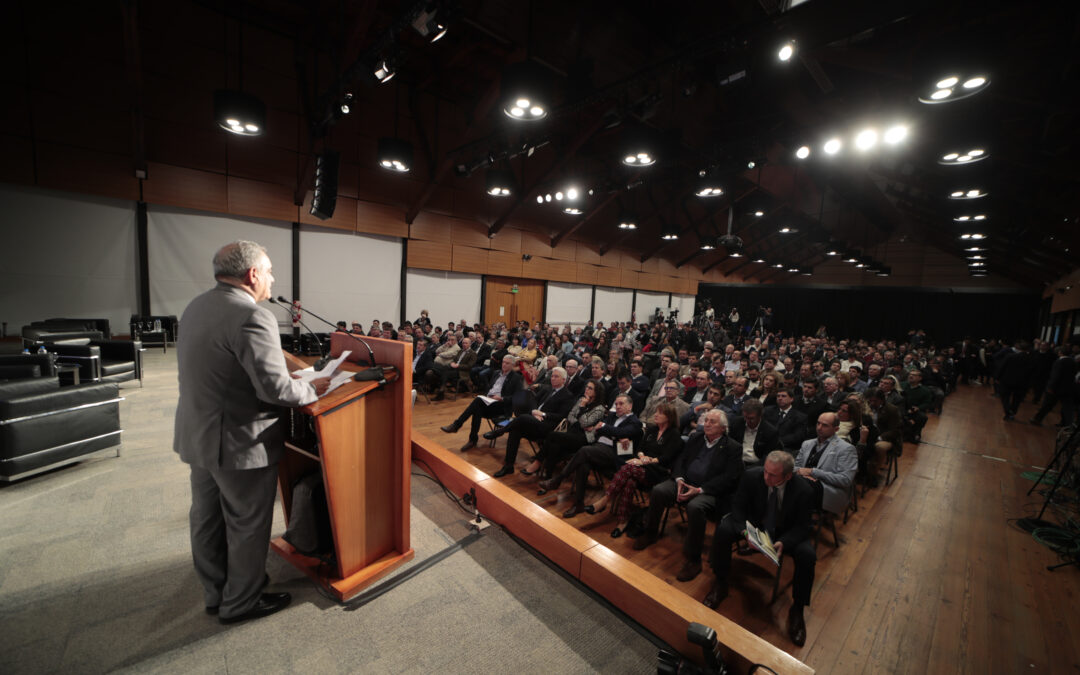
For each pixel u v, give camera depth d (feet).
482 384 22.76
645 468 10.15
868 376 21.66
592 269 47.29
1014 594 8.15
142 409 13.42
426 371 21.86
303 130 27.94
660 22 20.04
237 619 4.73
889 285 59.52
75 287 21.94
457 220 36.06
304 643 4.55
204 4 23.97
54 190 21.18
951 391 30.42
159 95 23.21
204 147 24.73
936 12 12.74
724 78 18.29
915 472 14.56
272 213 27.27
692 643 4.58
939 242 54.19
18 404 7.75
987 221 30.81
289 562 5.86
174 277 24.58
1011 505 12.01
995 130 13.64
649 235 51.55
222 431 4.14
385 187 31.81
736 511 8.05
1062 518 11.22
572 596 5.75
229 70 25.03
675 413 10.71
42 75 20.36
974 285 54.85
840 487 9.24
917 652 6.70
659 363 23.52
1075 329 32.89
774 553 6.71
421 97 32.04
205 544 4.68
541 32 18.03
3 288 20.31
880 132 17.90
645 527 9.53
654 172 37.32
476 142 27.63
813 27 13.01
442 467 9.01
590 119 29.55
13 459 7.69
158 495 7.65
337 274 30.42
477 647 4.73
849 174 34.30
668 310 58.08
